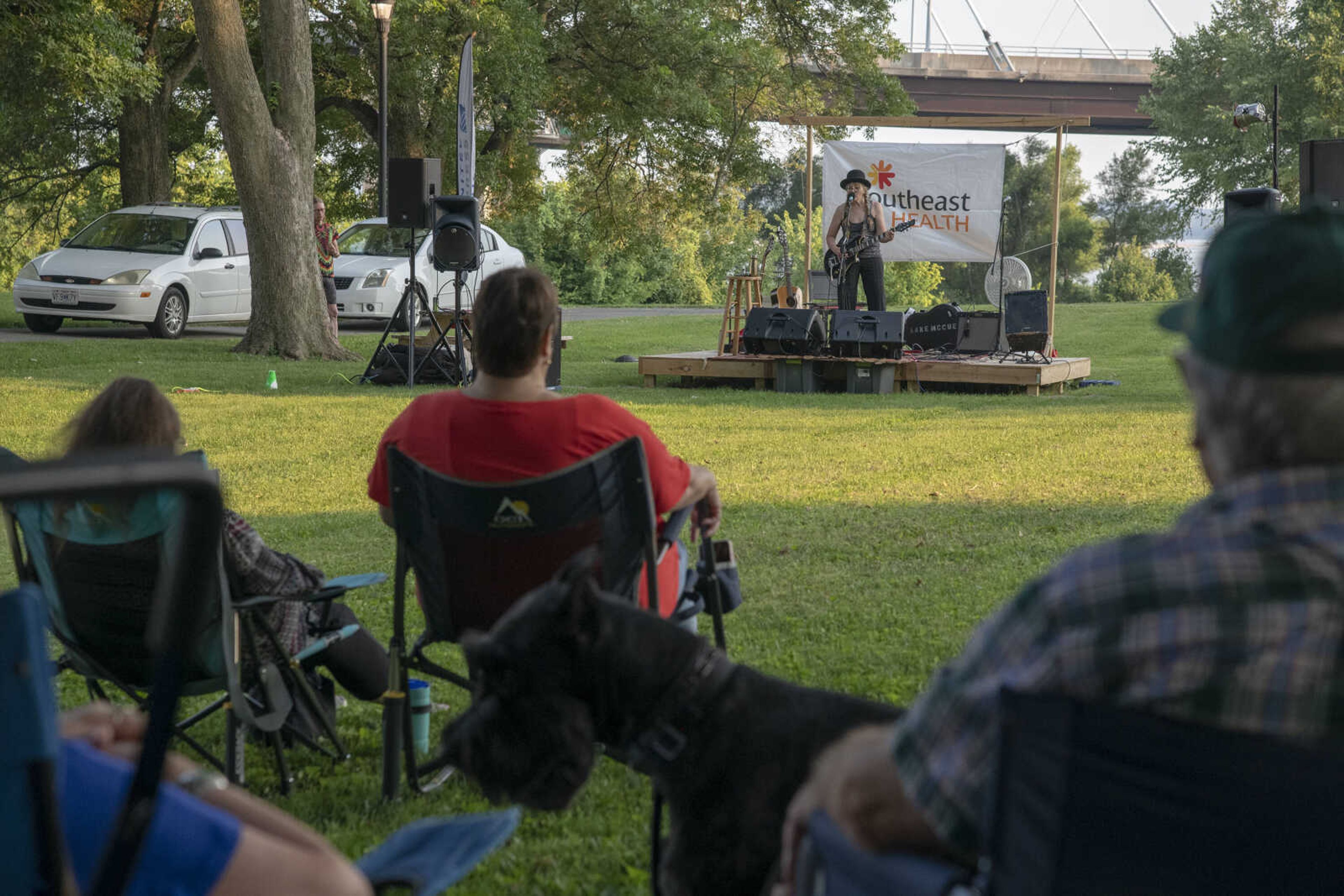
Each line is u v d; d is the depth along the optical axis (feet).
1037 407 45.32
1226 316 4.33
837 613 17.94
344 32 88.94
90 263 64.18
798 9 97.71
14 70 78.23
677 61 92.38
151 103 85.05
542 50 88.48
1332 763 4.13
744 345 52.08
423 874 6.13
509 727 6.38
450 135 91.66
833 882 5.40
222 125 56.59
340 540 23.15
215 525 4.27
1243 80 163.94
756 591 19.26
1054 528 23.77
